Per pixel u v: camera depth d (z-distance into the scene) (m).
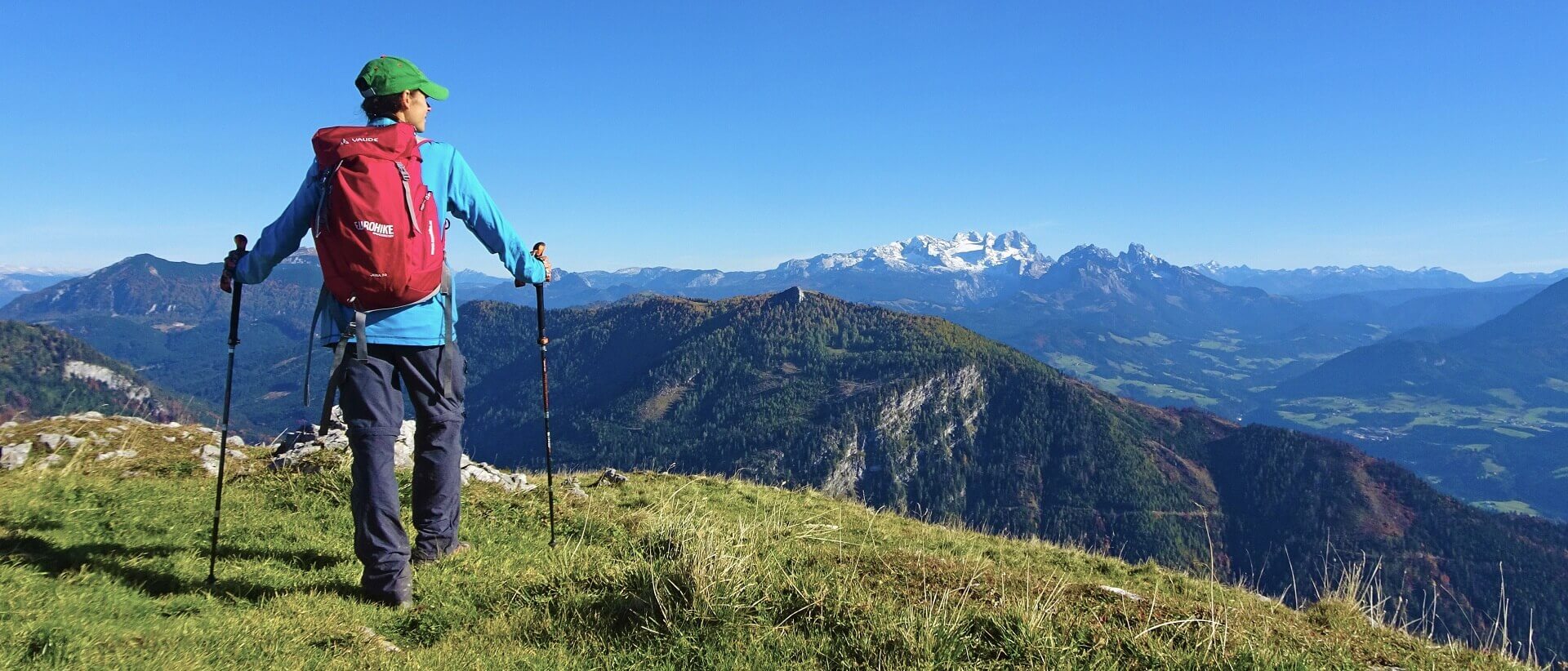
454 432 6.07
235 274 5.17
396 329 5.00
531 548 7.34
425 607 5.23
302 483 8.81
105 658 3.71
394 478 5.23
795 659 4.52
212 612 4.68
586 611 5.09
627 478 14.79
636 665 4.32
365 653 4.27
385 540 5.15
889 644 4.62
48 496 7.44
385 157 4.75
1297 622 6.88
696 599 4.91
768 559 6.41
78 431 10.70
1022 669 4.44
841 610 5.09
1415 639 6.58
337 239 4.65
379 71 5.14
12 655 3.66
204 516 7.32
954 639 4.65
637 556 5.84
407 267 4.79
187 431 11.75
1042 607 5.23
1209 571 10.94
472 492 9.41
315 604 5.02
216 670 3.80
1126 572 11.02
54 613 4.24
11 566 5.00
